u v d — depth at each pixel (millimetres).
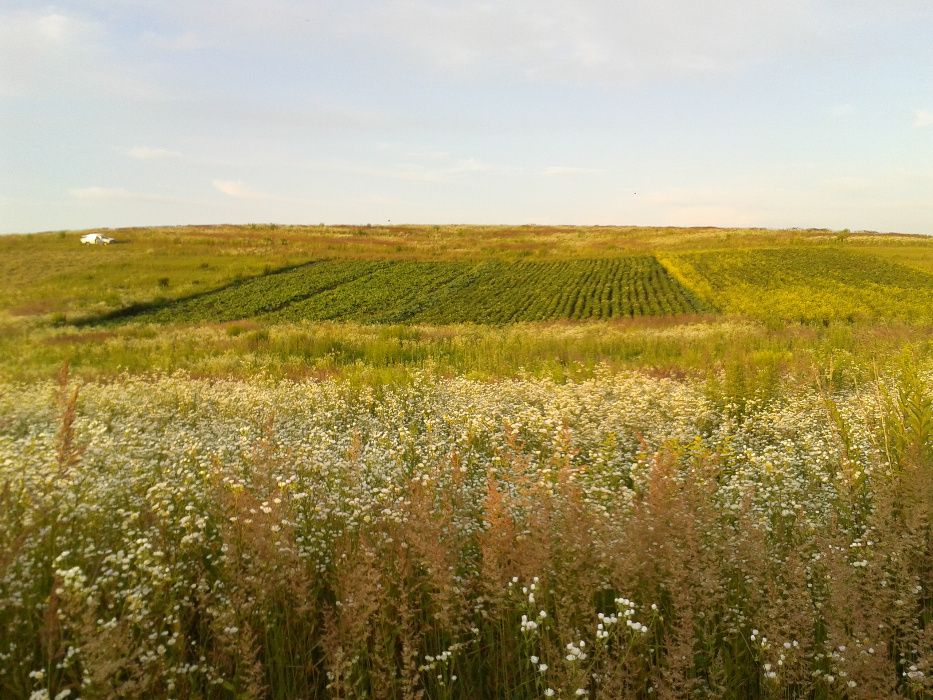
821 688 3061
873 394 8242
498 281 58844
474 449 6949
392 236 122000
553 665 2965
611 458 6480
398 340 24938
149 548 3547
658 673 3119
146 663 2889
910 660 3186
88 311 44219
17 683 2801
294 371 17453
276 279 60719
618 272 63000
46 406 9586
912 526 3635
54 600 2840
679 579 3254
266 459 4855
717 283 52719
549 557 3551
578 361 17453
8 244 90812
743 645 3359
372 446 6840
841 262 64000
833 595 3188
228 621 3180
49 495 4027
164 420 9211
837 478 5387
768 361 13062
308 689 3180
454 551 3775
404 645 3041
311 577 3670
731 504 4785
